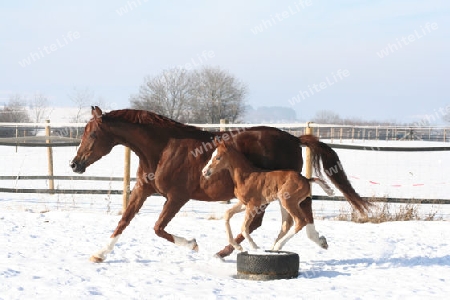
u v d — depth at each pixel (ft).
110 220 37.86
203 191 25.45
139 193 26.13
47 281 21.71
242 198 24.81
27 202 46.03
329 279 23.03
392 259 27.35
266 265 23.00
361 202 27.17
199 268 25.29
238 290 20.95
